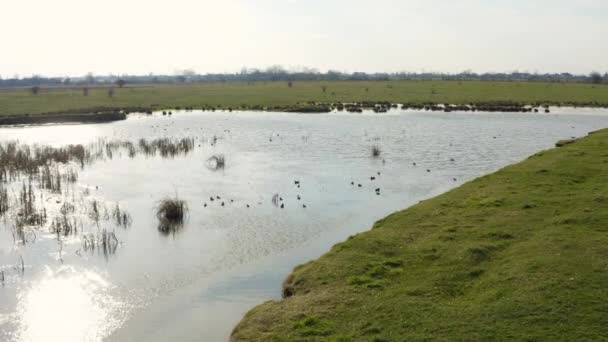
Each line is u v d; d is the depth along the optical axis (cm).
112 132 6744
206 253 2470
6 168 4228
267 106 9912
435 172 4341
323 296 1812
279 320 1673
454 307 1636
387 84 17600
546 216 2450
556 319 1498
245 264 2334
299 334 1559
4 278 2158
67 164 4594
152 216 3056
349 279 1938
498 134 6506
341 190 3712
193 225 2895
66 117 7850
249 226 2883
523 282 1742
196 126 7350
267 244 2597
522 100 10844
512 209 2628
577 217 2345
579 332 1426
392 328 1537
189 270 2262
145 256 2423
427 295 1748
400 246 2253
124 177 4109
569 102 10350
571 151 4197
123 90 14988
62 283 2119
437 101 10838
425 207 2862
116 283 2125
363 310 1675
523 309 1568
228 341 1645
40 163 4425
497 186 3180
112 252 2472
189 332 1727
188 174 4241
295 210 3203
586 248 1967
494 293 1695
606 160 3709
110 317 1842
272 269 2273
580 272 1769
